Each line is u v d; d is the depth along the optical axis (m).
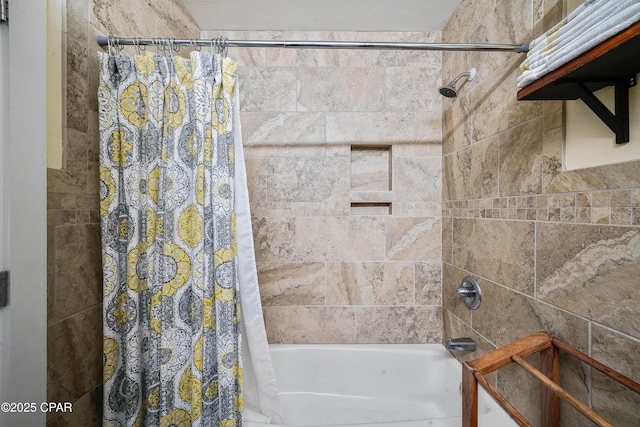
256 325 0.97
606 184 0.60
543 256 0.78
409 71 1.48
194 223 0.87
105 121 0.84
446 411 1.30
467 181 1.22
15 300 0.61
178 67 0.87
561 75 0.54
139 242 0.87
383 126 1.49
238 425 0.89
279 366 1.44
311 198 1.49
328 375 1.45
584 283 0.65
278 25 1.46
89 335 0.86
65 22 0.78
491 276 1.04
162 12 1.18
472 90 1.18
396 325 1.51
